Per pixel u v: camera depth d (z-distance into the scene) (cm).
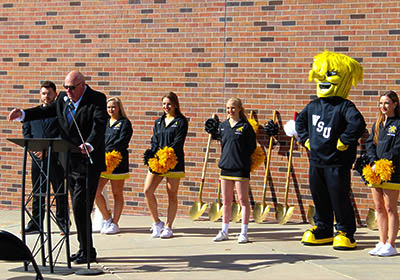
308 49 884
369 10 855
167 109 804
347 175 732
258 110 912
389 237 692
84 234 650
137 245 751
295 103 894
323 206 754
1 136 1027
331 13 873
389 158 683
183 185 950
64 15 1002
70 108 623
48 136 813
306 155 891
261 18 907
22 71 1024
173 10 949
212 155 935
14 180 1027
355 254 700
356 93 866
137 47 968
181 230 852
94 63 991
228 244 758
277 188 908
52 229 848
